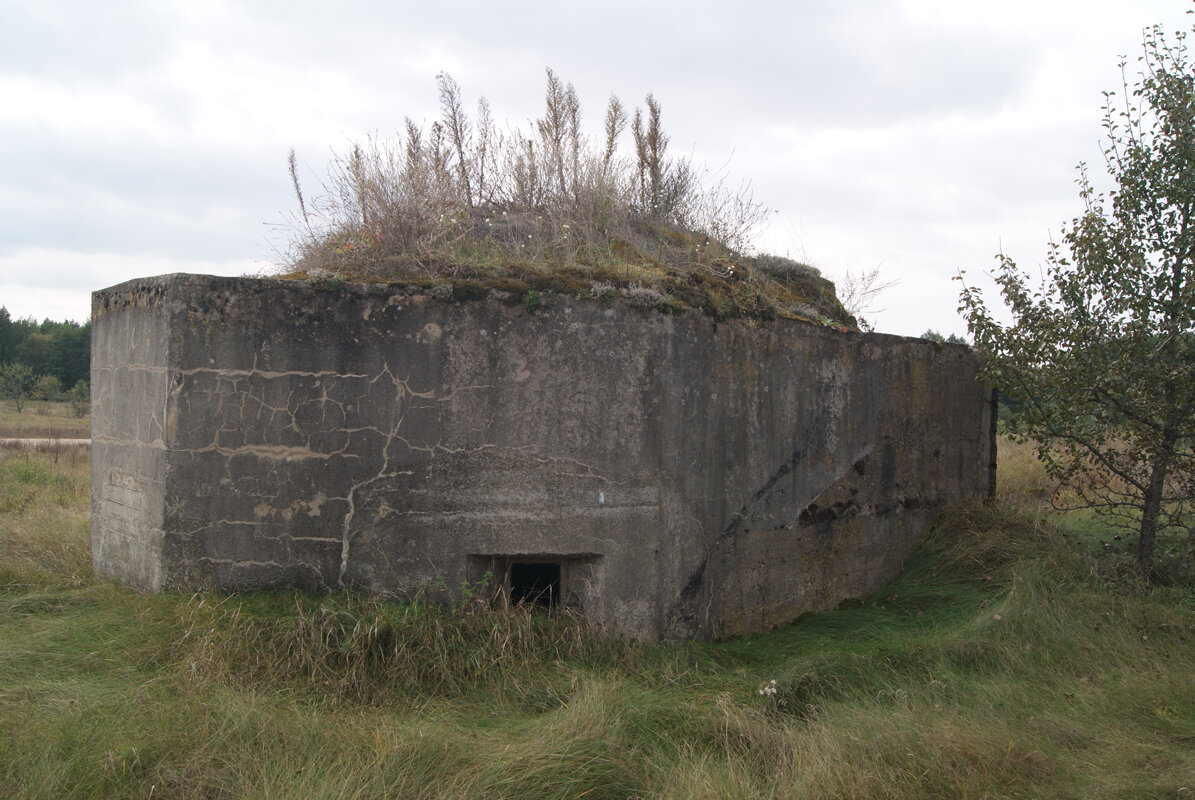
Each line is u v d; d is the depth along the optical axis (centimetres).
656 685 438
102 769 306
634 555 482
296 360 455
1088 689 460
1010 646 510
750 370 538
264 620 426
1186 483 657
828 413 597
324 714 374
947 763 356
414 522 462
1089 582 619
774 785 342
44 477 1163
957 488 732
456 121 694
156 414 470
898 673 471
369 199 548
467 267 480
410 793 313
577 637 457
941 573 652
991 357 684
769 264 684
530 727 376
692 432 504
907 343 666
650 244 614
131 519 506
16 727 331
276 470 455
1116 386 619
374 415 459
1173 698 440
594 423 477
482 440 466
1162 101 631
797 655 501
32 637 434
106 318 554
